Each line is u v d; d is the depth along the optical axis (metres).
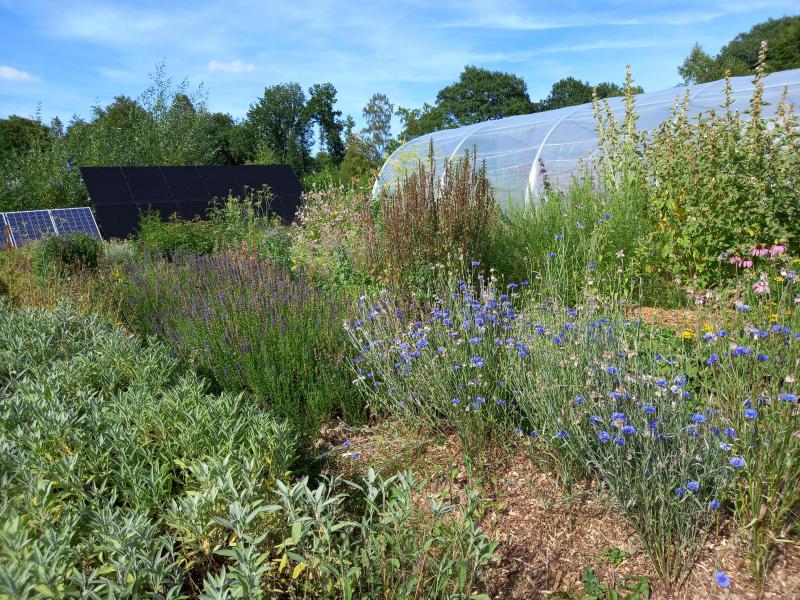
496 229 7.34
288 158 52.88
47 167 25.14
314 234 10.08
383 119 53.81
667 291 6.30
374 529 2.69
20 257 9.94
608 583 2.67
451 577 2.55
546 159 11.88
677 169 6.53
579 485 3.28
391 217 6.78
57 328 5.28
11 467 2.86
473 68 52.84
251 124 53.31
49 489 2.60
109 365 4.46
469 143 13.45
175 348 5.33
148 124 27.56
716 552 2.68
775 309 4.08
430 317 4.77
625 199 7.10
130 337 5.01
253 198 16.73
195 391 3.85
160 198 15.59
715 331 3.45
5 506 2.36
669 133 6.82
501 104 52.41
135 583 2.14
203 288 7.06
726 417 2.89
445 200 6.78
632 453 2.88
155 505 2.82
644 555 2.79
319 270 8.12
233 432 3.23
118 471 3.07
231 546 2.46
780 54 36.56
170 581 2.31
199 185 16.42
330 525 2.43
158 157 26.95
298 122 55.31
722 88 11.11
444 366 3.95
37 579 1.98
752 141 6.01
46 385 3.85
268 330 5.05
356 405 4.43
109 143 26.59
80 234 10.87
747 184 5.87
